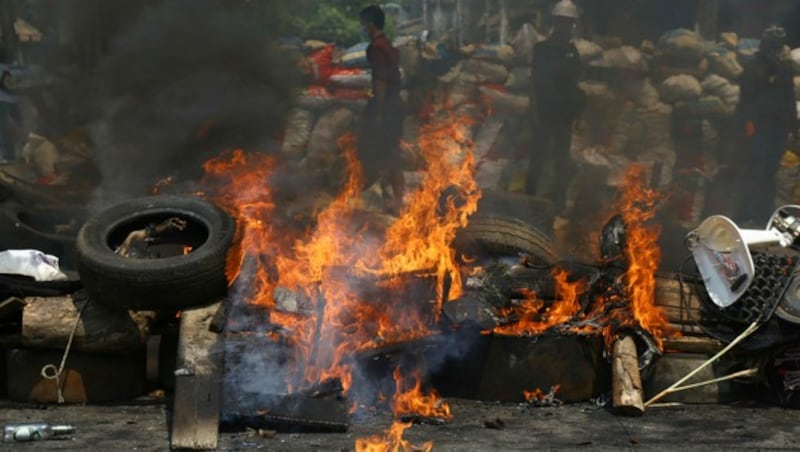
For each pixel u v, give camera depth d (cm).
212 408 1012
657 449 994
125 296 1137
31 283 1211
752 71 2477
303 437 1024
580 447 998
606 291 1243
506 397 1191
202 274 1147
